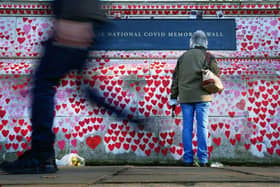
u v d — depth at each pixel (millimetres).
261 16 5801
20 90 5133
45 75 2445
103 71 5316
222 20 5789
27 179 1865
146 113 5121
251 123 5070
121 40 5645
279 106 5137
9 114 5059
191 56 4254
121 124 5023
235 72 5309
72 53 2447
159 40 5707
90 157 4945
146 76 5266
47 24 5805
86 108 5082
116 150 4969
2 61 5590
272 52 5672
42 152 2469
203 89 4152
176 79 4438
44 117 2457
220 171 2562
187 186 1463
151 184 1541
